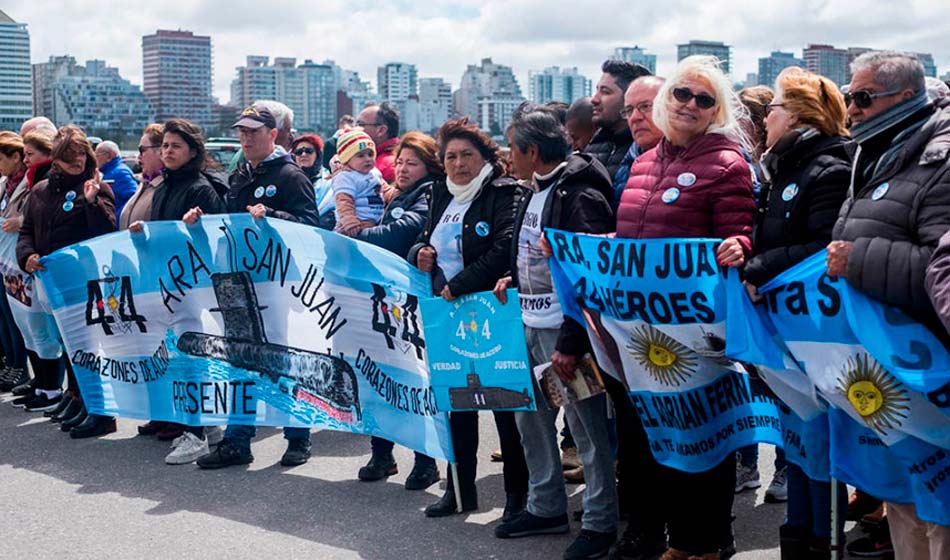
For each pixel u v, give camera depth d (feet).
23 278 23.50
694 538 13.32
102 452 20.93
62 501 17.93
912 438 10.89
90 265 20.84
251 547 15.55
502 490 18.03
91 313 21.01
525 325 15.05
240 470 19.51
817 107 12.10
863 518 14.93
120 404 21.06
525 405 15.23
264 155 19.89
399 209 18.67
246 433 19.86
